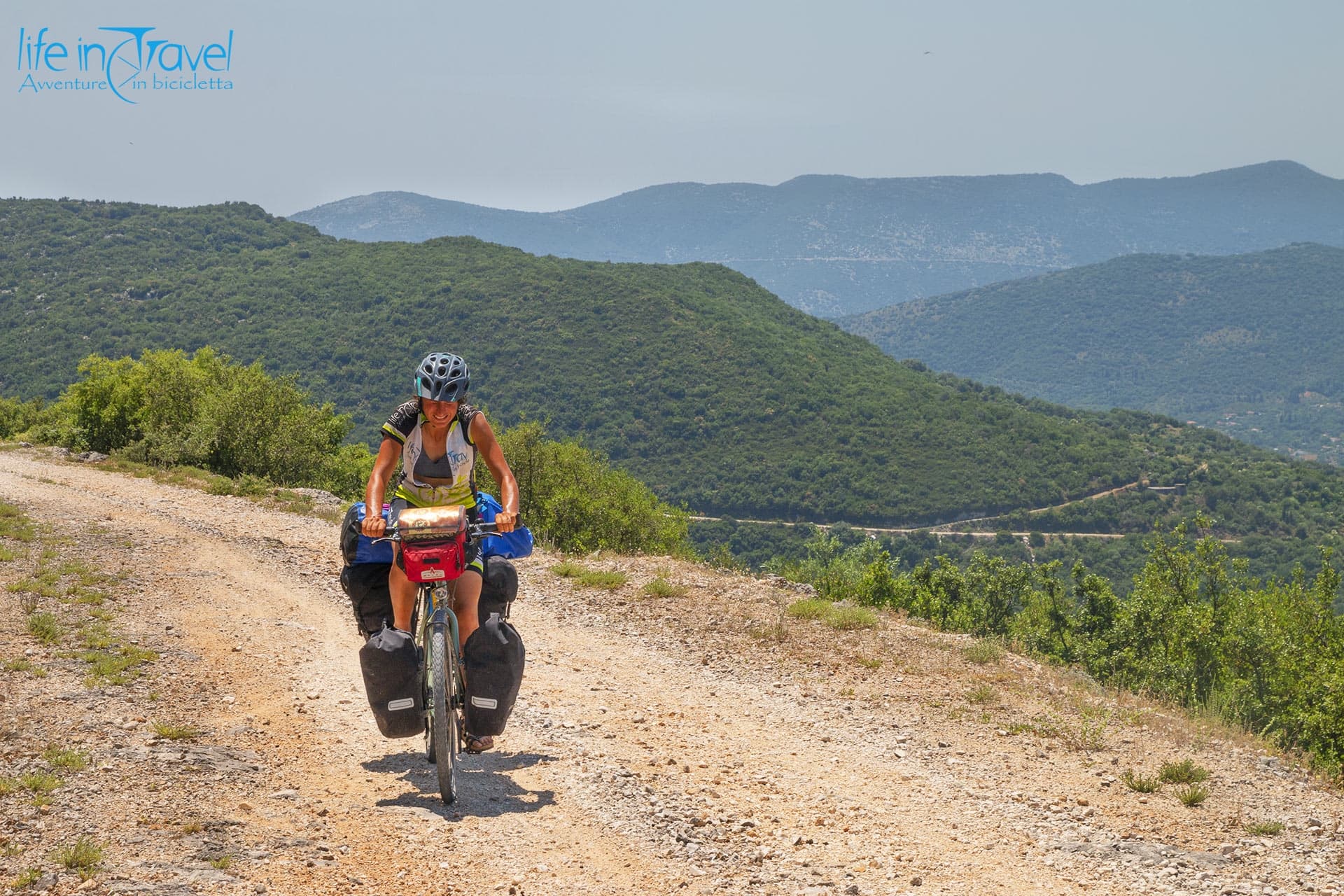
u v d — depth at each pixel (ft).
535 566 47.78
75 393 109.91
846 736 24.61
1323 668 46.75
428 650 17.80
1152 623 90.33
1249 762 24.34
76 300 616.39
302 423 107.65
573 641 34.40
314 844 15.62
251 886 13.75
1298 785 22.62
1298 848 18.01
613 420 652.07
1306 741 33.83
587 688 28.19
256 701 24.57
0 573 38.83
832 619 37.60
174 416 106.83
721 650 33.60
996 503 606.14
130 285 646.74
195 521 58.59
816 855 16.80
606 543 84.94
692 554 72.18
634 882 15.23
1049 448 652.48
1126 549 532.32
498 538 19.19
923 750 23.57
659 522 94.38
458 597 18.33
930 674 31.07
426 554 16.96
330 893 13.91
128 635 30.14
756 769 21.67
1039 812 19.61
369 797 18.10
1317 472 649.20
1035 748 24.11
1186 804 20.38
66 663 26.25
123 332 592.19
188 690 24.85
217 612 35.17
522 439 96.78
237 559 46.70
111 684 24.39
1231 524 574.56
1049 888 15.90
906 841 17.72
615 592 42.47
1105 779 21.84
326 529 59.57
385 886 14.38
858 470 616.80
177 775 18.19
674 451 644.69
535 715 24.75
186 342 597.11
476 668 17.99
